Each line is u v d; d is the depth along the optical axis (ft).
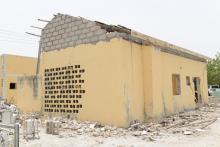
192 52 60.29
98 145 27.45
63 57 46.26
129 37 39.86
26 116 48.03
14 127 18.15
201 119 46.16
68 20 46.11
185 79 58.39
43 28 50.83
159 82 44.45
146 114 42.11
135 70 41.14
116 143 28.25
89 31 42.50
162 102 46.03
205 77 73.05
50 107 47.80
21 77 55.67
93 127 37.11
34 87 52.49
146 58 42.88
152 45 43.24
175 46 50.98
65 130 36.17
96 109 40.42
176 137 31.12
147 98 42.29
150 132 34.37
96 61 41.06
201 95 68.64
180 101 54.44
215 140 29.32
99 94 40.24
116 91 38.19
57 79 46.98
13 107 51.21
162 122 42.19
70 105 44.27
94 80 41.09
